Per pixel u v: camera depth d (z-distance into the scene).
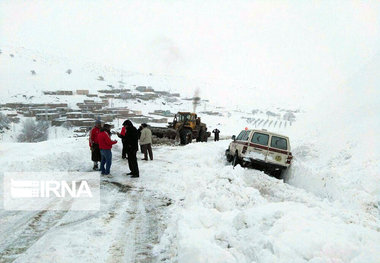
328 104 18.97
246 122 91.00
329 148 12.48
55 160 9.52
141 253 3.98
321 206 6.80
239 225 4.21
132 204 6.21
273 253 3.23
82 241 4.20
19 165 8.14
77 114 78.50
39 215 5.20
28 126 62.62
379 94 14.75
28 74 149.38
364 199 7.06
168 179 8.66
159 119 83.38
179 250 3.79
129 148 8.85
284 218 4.15
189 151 15.20
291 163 10.43
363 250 3.14
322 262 2.91
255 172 9.38
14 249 3.84
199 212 4.97
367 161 9.29
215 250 3.54
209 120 92.62
